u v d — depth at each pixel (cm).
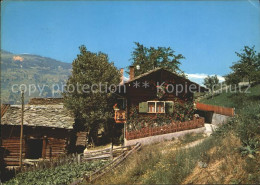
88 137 2311
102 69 2284
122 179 1027
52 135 1961
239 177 771
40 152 2280
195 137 1742
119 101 2489
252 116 1202
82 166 1494
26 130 1939
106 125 2302
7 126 1917
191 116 2119
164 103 2067
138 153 1423
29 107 2133
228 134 1143
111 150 1582
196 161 984
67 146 1986
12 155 1911
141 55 4072
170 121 2066
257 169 782
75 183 1125
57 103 3241
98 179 1138
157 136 1770
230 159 895
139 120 2062
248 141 950
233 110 2017
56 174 1412
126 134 1725
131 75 2508
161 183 877
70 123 1981
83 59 2294
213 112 2381
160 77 2109
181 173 912
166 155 1195
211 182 783
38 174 1437
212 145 1113
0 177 1470
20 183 1339
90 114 2148
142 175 1038
